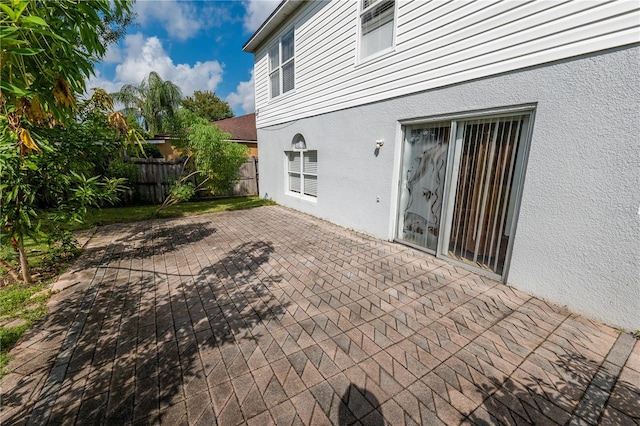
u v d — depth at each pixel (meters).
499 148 3.58
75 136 3.58
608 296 2.69
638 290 2.50
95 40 1.47
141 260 4.67
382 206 5.49
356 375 2.13
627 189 2.51
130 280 3.89
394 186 5.20
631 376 2.07
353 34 5.59
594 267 2.77
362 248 5.16
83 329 2.75
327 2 6.18
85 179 3.73
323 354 2.37
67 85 1.44
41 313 3.02
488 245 3.85
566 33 2.78
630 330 2.57
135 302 3.29
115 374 2.16
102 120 3.92
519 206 3.37
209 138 7.83
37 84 1.36
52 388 2.02
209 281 3.85
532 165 3.17
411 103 4.59
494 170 3.66
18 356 2.35
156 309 3.13
